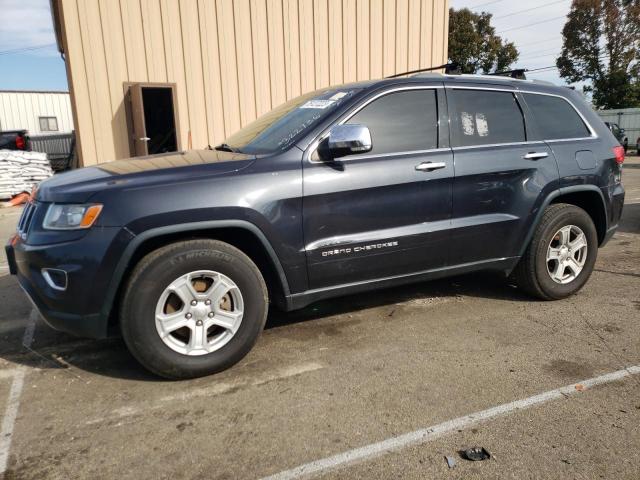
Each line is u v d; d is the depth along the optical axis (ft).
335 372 10.28
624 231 24.16
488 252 13.06
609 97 124.98
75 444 8.08
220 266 9.95
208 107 36.99
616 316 13.07
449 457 7.59
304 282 10.96
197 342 9.99
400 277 12.09
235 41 37.17
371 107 11.60
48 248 9.32
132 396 9.52
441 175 11.96
